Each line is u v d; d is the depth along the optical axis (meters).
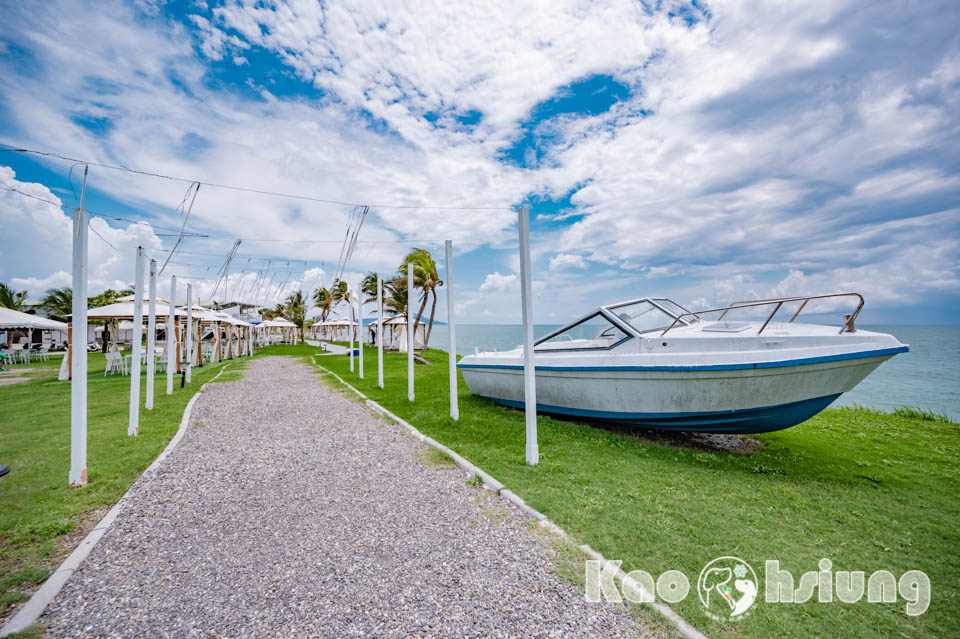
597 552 2.99
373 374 15.48
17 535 3.21
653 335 6.52
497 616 2.31
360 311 14.07
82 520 3.52
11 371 18.09
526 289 4.99
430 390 11.00
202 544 3.14
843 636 2.22
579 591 2.54
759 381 5.05
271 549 3.06
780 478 4.63
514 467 4.78
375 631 2.20
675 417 5.79
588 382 6.46
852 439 6.56
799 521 3.54
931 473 4.84
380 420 7.45
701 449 5.88
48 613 2.34
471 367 8.84
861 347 4.78
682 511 3.67
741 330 6.00
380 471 4.76
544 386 7.18
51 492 4.06
